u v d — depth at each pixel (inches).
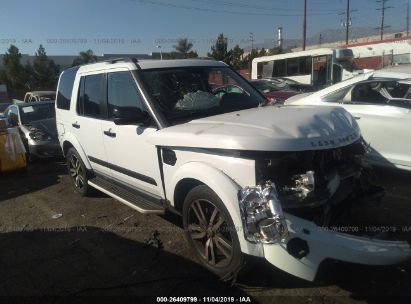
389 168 253.8
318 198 128.9
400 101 239.9
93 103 214.7
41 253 181.0
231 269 138.7
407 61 1015.6
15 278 160.9
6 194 277.6
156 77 180.7
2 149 320.2
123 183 201.3
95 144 214.4
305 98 288.4
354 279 142.8
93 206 234.8
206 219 149.6
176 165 155.7
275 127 134.1
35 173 332.2
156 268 159.6
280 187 130.1
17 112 407.8
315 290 138.1
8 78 1777.8
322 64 892.6
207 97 182.9
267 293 138.3
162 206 173.3
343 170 141.6
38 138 362.9
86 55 1738.4
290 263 122.0
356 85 264.5
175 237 185.3
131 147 181.5
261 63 1083.9
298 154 130.7
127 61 186.9
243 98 193.9
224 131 138.9
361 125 250.7
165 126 163.3
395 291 135.4
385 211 196.9
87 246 184.1
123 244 182.9
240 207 123.2
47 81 1822.1
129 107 167.2
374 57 1080.2
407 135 232.7
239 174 132.1
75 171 253.8
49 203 248.7
